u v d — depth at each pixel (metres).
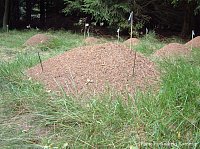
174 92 3.36
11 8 18.81
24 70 4.80
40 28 17.84
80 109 3.17
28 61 5.50
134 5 13.67
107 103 3.26
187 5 13.55
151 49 8.17
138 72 4.07
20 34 12.80
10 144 2.72
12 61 5.64
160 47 8.52
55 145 2.67
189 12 13.88
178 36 14.01
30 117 3.27
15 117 3.30
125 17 13.79
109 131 2.81
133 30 13.62
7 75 4.48
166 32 15.34
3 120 3.26
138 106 3.15
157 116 2.96
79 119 3.02
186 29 14.09
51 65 4.50
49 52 7.75
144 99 3.28
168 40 12.08
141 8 13.88
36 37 9.42
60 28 16.67
